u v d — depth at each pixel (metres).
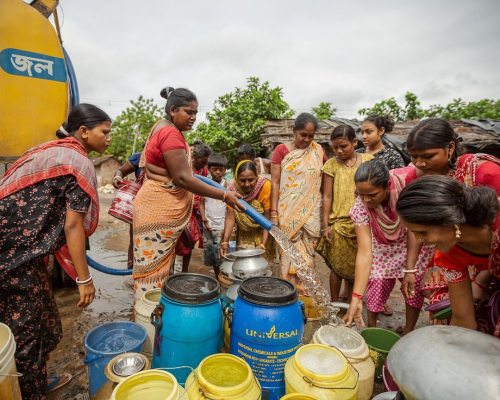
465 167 2.03
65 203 2.00
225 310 2.17
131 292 4.11
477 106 18.09
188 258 4.29
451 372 1.09
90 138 2.16
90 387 2.07
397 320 3.53
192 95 2.72
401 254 2.71
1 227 1.87
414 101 17.28
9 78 3.15
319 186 3.46
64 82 3.45
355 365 1.89
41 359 2.03
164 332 1.92
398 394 1.36
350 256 3.24
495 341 1.21
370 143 3.92
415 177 2.55
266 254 3.70
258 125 11.75
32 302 1.95
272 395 1.96
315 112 16.81
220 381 1.66
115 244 6.65
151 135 2.75
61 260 2.28
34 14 3.27
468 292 1.76
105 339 2.21
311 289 2.65
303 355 1.83
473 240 1.53
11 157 3.22
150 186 2.70
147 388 1.55
